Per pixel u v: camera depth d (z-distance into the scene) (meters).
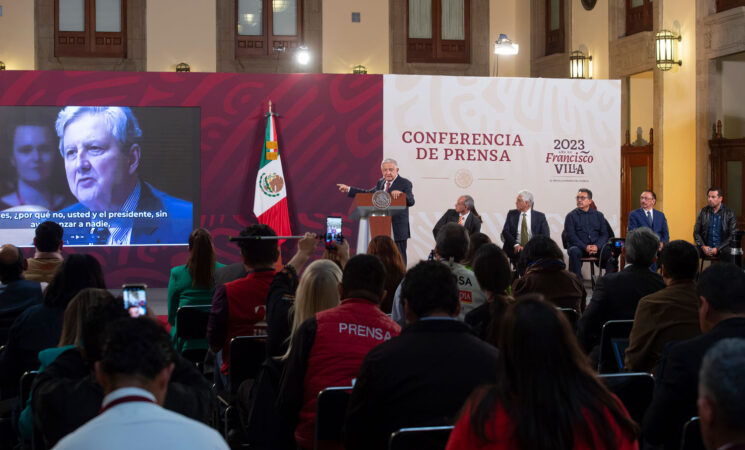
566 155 11.67
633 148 15.15
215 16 17.70
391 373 2.38
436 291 2.47
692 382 2.56
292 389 2.97
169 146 10.95
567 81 11.66
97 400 2.35
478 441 1.72
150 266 10.91
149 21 17.48
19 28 17.17
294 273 3.88
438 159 11.42
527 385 1.69
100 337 2.17
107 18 17.50
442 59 18.48
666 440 2.75
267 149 10.88
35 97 10.62
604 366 4.07
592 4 16.19
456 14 18.53
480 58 18.48
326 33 18.05
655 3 14.38
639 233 4.36
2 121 10.58
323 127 11.23
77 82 10.72
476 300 4.37
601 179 11.76
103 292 2.81
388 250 4.91
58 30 17.36
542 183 11.63
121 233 10.85
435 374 2.36
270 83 11.12
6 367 3.62
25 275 5.35
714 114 13.26
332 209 11.27
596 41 16.11
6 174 10.60
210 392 2.55
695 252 3.56
